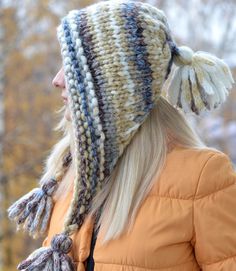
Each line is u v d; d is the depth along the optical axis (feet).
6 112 29.37
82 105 5.49
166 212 5.38
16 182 27.89
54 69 30.99
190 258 5.50
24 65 29.94
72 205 5.66
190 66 5.89
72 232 5.70
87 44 5.54
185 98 5.92
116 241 5.41
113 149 5.57
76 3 29.91
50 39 30.42
